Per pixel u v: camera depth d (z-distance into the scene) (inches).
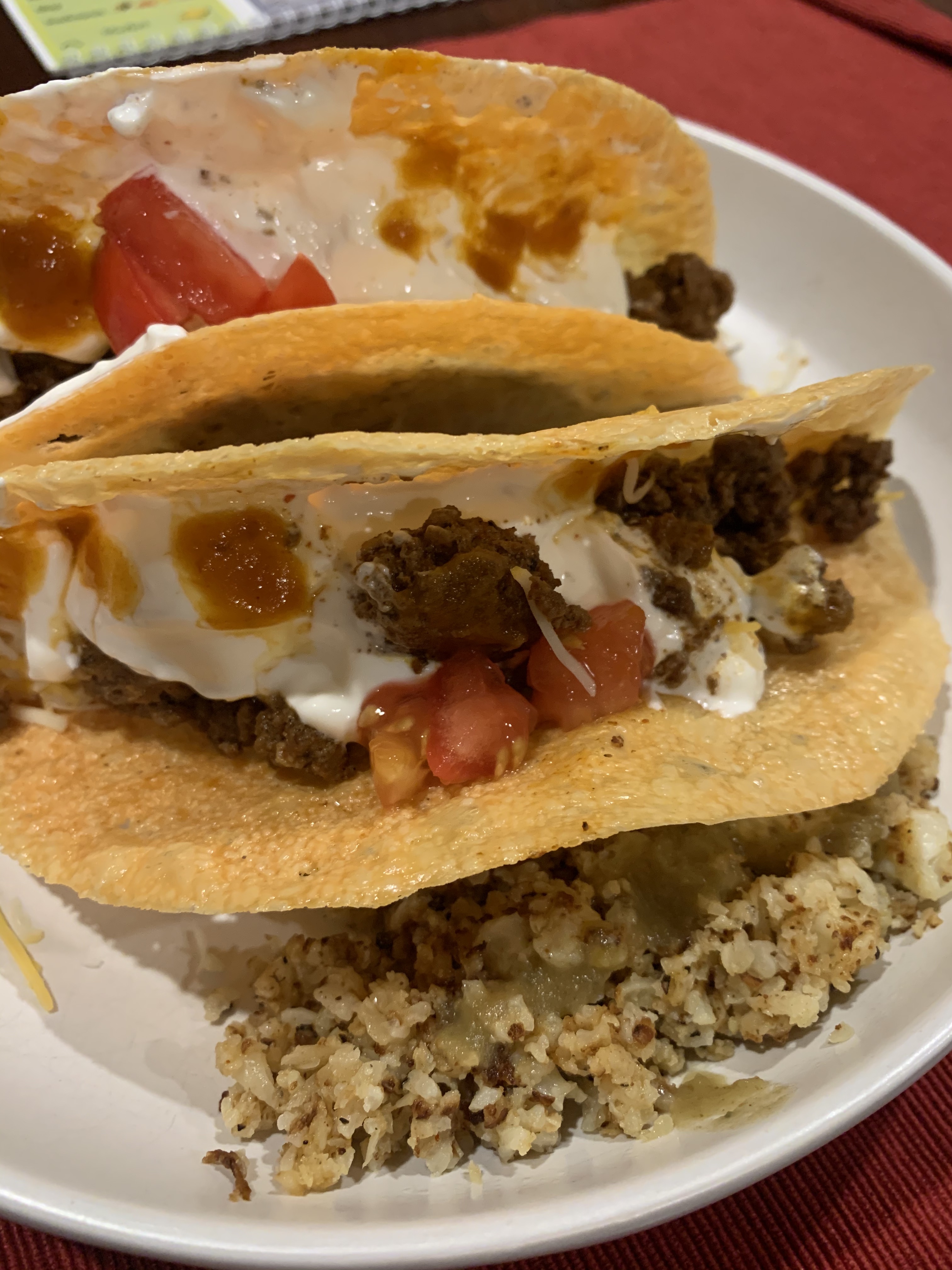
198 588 6.0
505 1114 5.6
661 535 6.5
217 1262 4.7
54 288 6.6
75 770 6.5
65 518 6.1
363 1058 5.8
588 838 5.3
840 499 7.7
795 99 12.3
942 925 6.3
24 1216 4.8
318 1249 4.6
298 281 6.6
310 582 6.1
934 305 9.2
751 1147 4.9
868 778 6.0
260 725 6.3
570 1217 4.7
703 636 6.5
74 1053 5.9
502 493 6.2
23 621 6.4
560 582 6.2
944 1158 5.9
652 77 12.5
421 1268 4.6
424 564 5.7
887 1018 5.7
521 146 7.0
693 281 8.3
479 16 12.8
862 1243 5.6
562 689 6.1
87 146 6.2
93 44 9.7
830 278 9.9
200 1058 6.0
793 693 6.7
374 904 5.3
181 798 6.4
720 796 5.6
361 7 11.5
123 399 5.8
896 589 7.6
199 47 10.1
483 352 6.1
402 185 6.9
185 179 6.5
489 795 5.7
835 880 6.3
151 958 6.4
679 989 6.0
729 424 5.7
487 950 6.1
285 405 6.2
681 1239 5.6
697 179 7.9
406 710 6.1
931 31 12.9
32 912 6.5
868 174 11.5
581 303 7.8
